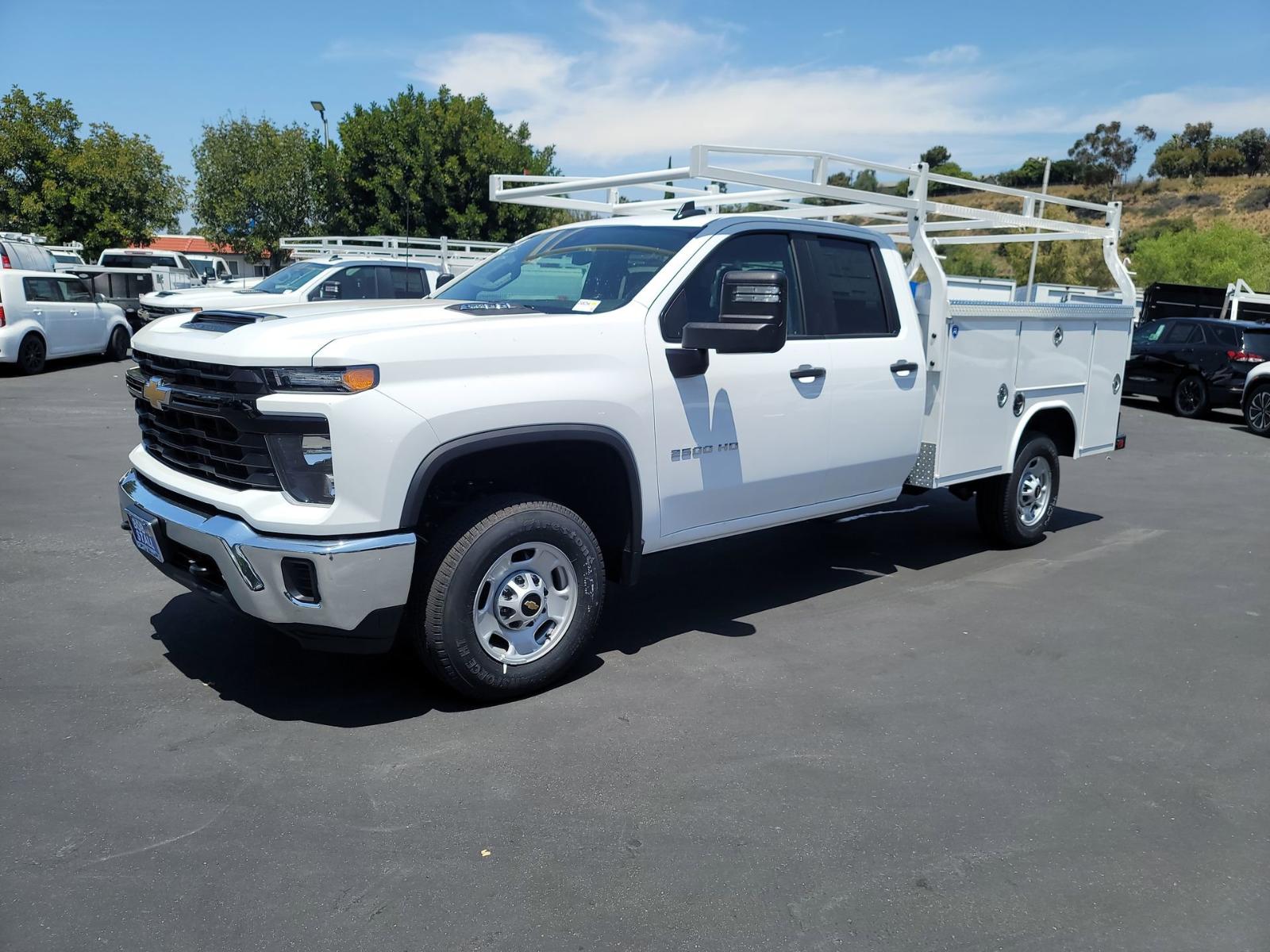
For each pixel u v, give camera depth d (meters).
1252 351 15.55
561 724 3.87
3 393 13.23
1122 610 5.57
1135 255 37.66
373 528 3.51
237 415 3.57
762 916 2.71
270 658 4.45
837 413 5.10
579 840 3.06
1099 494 9.18
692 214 5.48
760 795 3.36
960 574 6.22
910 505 8.40
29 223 29.94
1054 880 2.93
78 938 2.54
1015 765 3.66
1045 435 6.84
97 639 4.64
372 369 3.46
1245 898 2.87
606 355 4.11
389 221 27.48
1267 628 5.34
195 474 3.94
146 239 33.06
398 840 3.03
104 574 5.62
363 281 14.19
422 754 3.58
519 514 3.90
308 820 3.13
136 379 4.29
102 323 17.55
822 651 4.79
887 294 5.49
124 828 3.05
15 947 2.50
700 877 2.88
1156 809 3.37
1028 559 6.64
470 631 3.83
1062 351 6.63
